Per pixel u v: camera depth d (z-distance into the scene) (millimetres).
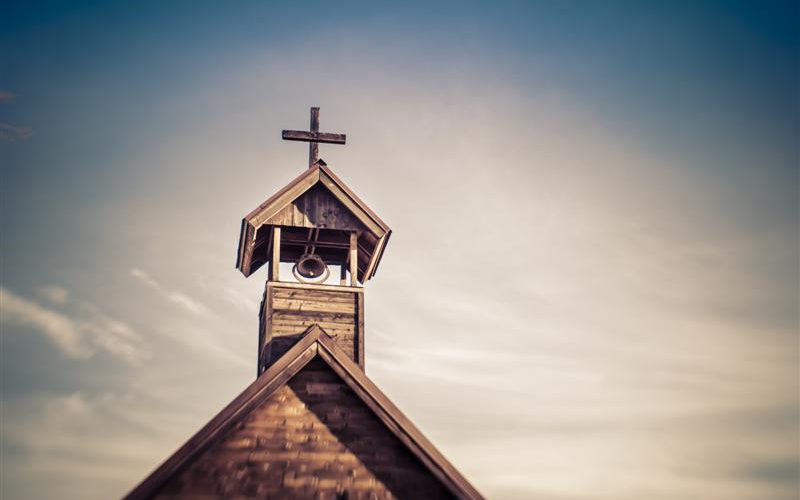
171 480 12070
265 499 12211
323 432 13078
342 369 13586
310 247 17844
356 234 17297
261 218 16641
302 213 17078
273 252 16469
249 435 12773
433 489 12805
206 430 12383
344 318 15969
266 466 12531
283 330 15484
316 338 13688
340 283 18531
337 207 17438
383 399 13398
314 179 17266
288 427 13008
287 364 13320
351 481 12664
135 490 11633
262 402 13055
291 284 16000
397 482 12781
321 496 12438
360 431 13211
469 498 12672
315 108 18484
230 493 12148
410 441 13094
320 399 13422
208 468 12312
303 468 12641
